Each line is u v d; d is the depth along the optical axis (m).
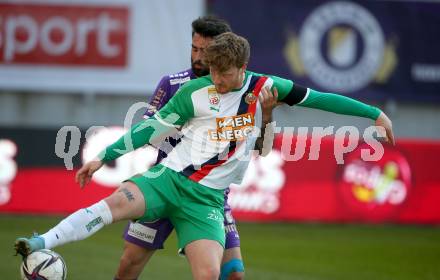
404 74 46.88
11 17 44.44
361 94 46.56
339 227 40.59
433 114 48.03
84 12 44.81
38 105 45.75
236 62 16.33
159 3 45.09
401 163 42.03
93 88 45.12
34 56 44.75
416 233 39.78
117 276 19.77
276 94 17.25
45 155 40.03
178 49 45.31
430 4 46.72
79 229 15.82
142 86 45.31
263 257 31.70
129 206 16.38
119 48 45.09
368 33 46.38
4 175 39.78
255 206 40.84
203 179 17.03
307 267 29.83
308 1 45.81
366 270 29.75
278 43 45.75
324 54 46.09
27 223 37.31
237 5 45.28
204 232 16.72
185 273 27.58
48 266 15.79
